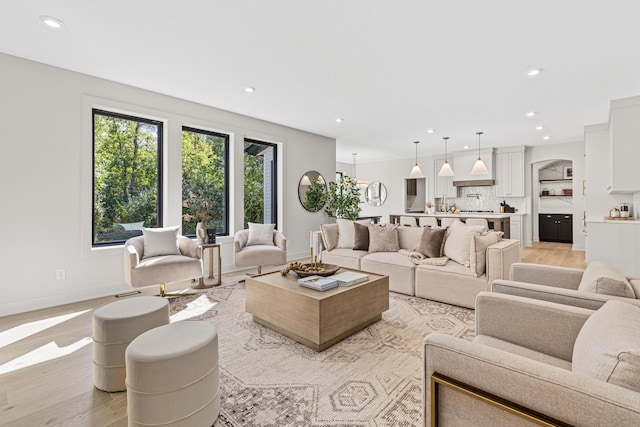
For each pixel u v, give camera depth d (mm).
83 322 2932
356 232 4496
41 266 3311
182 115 4426
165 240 3760
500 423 962
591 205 5711
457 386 1022
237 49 2977
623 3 2275
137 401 1440
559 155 7660
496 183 8336
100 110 3840
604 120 5477
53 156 3379
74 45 2920
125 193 4113
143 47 2953
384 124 5797
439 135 6754
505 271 3109
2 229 3104
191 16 2447
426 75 3576
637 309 1186
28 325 2857
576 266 5391
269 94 4207
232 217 5105
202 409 1522
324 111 4988
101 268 3705
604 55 3096
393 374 2035
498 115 5188
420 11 2383
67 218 3467
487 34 2709
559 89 4004
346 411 1674
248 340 2521
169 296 3650
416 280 3637
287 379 1974
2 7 2340
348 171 11250
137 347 1509
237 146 5141
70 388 1914
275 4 2295
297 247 6191
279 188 5910
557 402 858
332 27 2600
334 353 2309
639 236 4102
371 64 3293
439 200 9453
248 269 5184
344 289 2535
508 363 960
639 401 769
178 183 4402
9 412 1685
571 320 1429
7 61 3111
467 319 2963
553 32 2676
